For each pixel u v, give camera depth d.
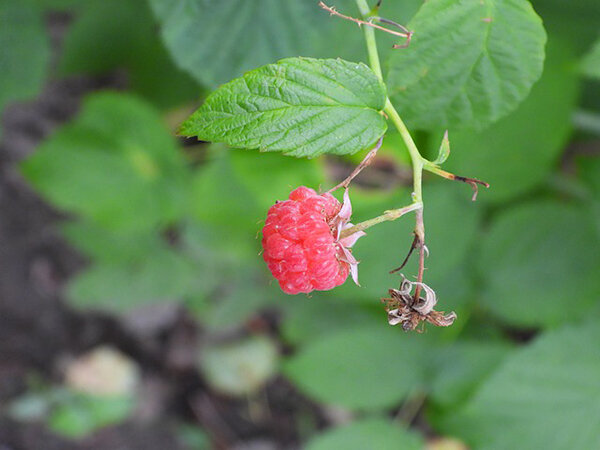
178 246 0.37
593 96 0.28
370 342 0.28
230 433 0.39
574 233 0.27
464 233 0.26
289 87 0.16
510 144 0.25
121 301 0.33
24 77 0.26
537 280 0.28
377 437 0.27
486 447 0.25
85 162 0.29
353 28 0.20
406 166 0.26
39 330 0.38
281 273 0.16
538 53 0.18
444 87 0.18
